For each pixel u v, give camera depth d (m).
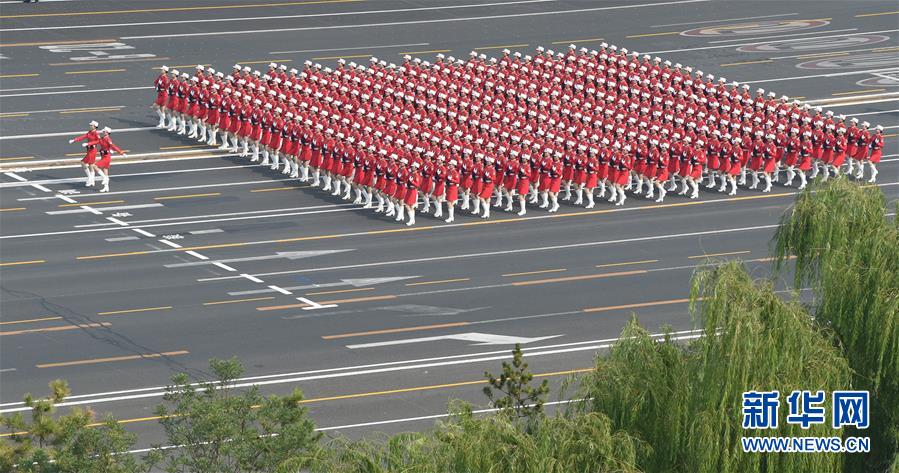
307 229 156.50
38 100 196.88
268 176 174.12
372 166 162.62
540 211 166.12
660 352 83.44
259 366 120.00
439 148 163.75
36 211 159.50
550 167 164.88
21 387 115.12
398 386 117.00
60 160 176.00
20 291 136.38
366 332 128.12
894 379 87.00
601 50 194.00
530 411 85.88
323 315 131.88
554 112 181.00
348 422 110.25
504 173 165.00
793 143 174.62
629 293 139.50
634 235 157.75
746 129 175.75
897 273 88.81
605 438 74.31
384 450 74.06
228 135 181.38
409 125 170.62
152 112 194.50
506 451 73.19
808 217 94.25
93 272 141.88
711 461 78.62
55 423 82.00
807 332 82.12
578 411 81.69
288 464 74.50
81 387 115.19
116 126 188.50
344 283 140.25
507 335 128.12
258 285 139.12
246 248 149.62
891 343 86.69
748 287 82.75
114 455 81.25
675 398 80.88
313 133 170.38
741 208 168.25
